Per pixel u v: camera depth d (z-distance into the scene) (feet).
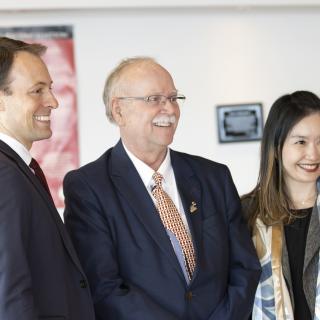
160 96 7.94
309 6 16.07
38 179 7.09
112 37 16.26
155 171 8.25
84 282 7.11
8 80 6.89
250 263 8.23
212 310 7.91
